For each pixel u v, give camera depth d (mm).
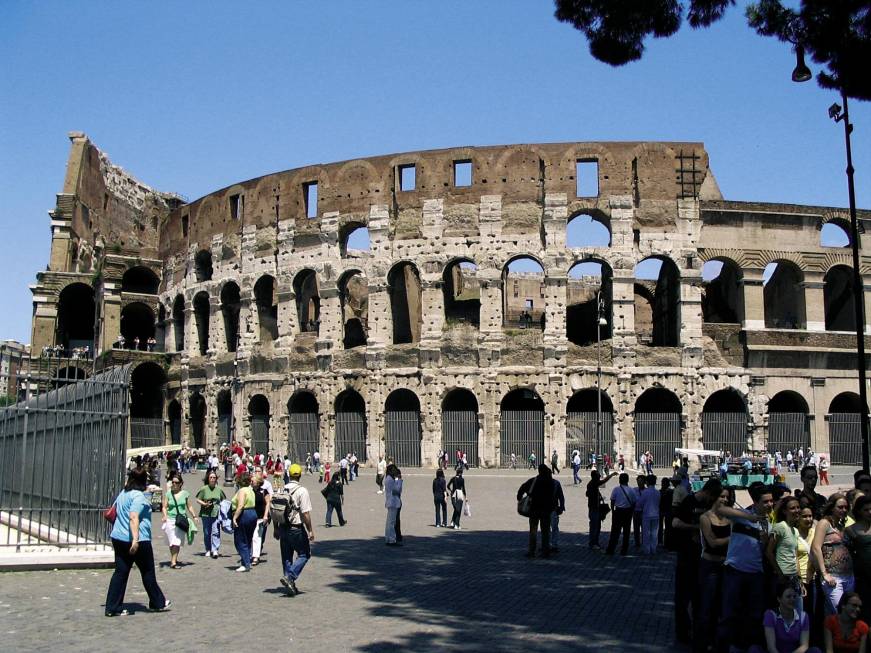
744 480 60688
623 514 31469
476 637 18094
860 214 80312
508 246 78250
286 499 23359
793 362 77750
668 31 31750
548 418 75750
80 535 29047
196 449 88750
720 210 78312
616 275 76875
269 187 87625
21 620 19375
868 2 30031
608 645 17625
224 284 89938
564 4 31875
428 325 78688
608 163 78312
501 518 44906
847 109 35938
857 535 17438
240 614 20453
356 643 17469
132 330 107688
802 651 15586
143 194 120062
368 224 81562
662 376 76125
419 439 77938
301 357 83062
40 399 33156
